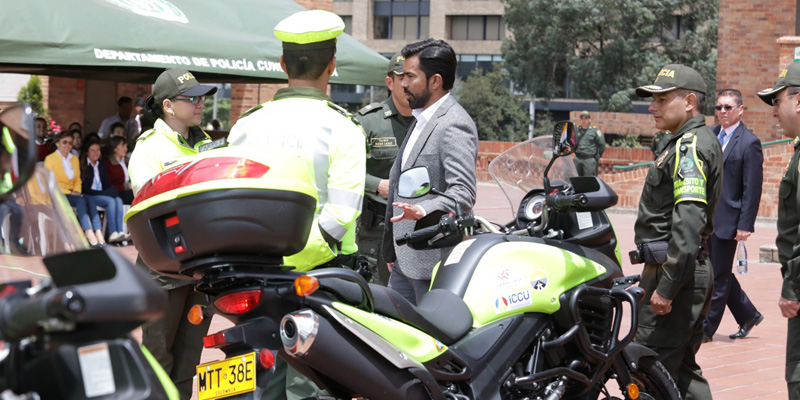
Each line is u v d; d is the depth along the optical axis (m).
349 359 3.24
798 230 4.16
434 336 3.65
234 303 3.22
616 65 44.56
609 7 43.81
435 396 3.44
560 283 4.03
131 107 17.27
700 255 4.68
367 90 72.25
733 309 7.98
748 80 24.73
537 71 46.22
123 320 1.83
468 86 54.19
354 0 78.88
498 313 3.86
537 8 45.28
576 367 4.07
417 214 3.99
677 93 4.67
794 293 4.20
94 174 13.11
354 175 3.82
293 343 3.16
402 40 78.69
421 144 4.60
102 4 9.14
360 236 6.25
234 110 19.78
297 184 3.09
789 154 19.23
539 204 4.43
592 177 4.16
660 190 4.71
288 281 3.23
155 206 3.08
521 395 3.91
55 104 22.16
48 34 8.34
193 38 9.43
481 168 29.11
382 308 3.48
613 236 4.45
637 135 32.28
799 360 4.22
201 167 3.05
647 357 4.52
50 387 2.00
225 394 3.25
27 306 1.77
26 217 2.19
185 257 3.08
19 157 1.81
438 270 4.04
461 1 76.25
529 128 54.06
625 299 4.16
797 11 24.91
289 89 3.95
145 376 2.00
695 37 45.59
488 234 4.09
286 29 3.93
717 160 4.60
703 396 4.86
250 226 3.02
